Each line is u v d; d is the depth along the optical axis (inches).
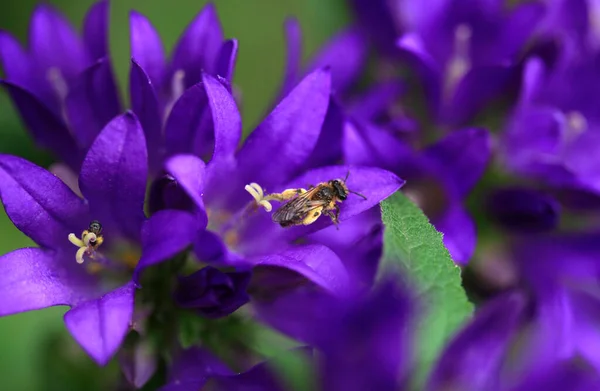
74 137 7.8
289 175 7.4
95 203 7.3
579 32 8.6
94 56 8.0
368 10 8.8
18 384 8.4
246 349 7.5
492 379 6.8
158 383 7.5
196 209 7.1
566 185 8.3
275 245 7.4
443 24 8.6
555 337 7.8
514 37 8.6
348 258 7.2
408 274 6.9
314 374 6.6
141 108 7.4
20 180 7.1
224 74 7.2
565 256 8.4
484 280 8.3
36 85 8.3
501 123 8.5
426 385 6.7
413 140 8.4
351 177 7.2
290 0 10.1
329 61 8.8
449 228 7.9
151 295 7.5
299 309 7.3
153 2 9.9
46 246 7.3
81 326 6.8
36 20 8.3
